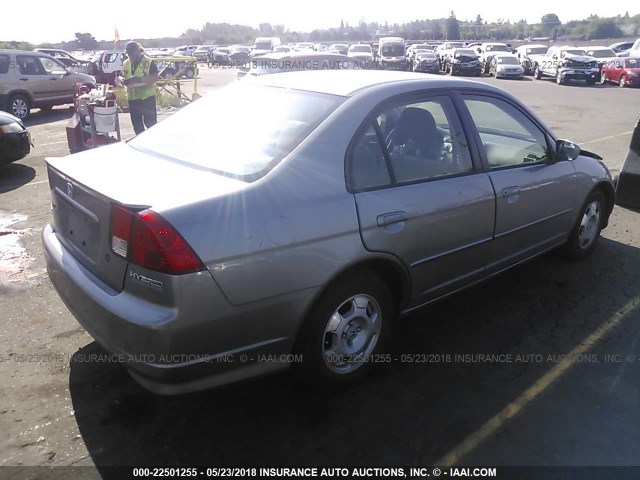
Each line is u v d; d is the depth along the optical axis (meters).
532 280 4.48
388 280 3.19
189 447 2.63
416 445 2.65
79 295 2.70
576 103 17.73
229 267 2.40
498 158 3.77
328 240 2.68
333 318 2.85
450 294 3.56
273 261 2.51
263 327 2.57
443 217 3.22
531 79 29.52
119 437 2.69
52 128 12.84
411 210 3.03
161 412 2.87
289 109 3.08
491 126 3.77
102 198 2.54
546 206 4.08
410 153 3.21
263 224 2.49
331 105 3.00
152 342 2.33
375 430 2.75
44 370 3.21
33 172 8.23
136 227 2.36
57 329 3.68
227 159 2.84
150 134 3.46
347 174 2.83
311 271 2.63
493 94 3.83
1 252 5.02
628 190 6.44
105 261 2.58
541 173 3.98
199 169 2.81
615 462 2.56
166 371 2.37
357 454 2.60
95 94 8.33
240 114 3.21
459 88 3.59
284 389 3.08
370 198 2.87
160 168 2.86
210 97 3.62
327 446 2.64
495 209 3.57
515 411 2.90
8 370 3.20
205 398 2.99
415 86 3.32
